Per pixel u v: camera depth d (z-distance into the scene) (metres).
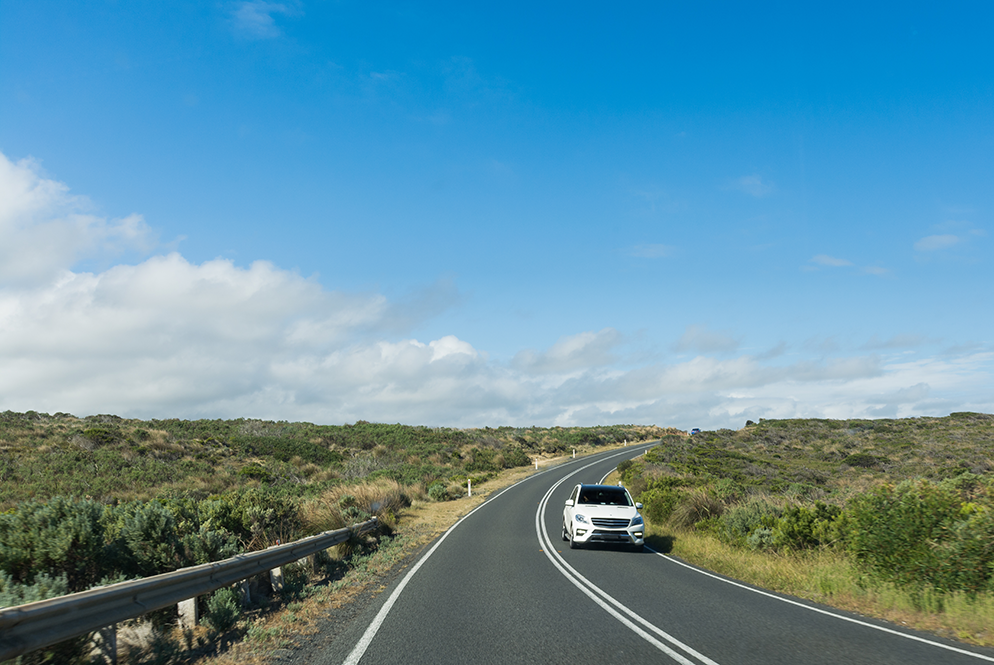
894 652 6.28
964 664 5.84
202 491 28.34
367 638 6.76
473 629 7.21
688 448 53.81
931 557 9.34
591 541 15.68
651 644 6.55
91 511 8.09
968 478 11.48
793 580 10.80
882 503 10.66
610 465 54.69
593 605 8.75
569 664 5.80
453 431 73.75
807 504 18.53
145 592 6.07
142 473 30.75
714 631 7.19
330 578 11.20
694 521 20.22
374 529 17.77
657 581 11.10
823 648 6.42
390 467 44.53
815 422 72.38
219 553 9.02
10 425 39.53
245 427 58.53
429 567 12.40
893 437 55.91
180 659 5.98
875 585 9.75
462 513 25.19
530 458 64.88
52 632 4.76
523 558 13.89
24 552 7.01
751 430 71.44
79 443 35.41
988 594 8.59
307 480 39.38
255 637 6.67
